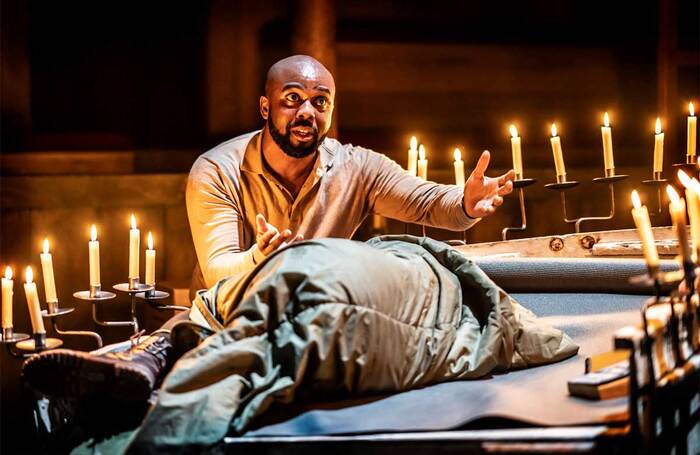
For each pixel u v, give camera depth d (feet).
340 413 9.48
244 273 10.98
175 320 11.76
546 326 11.71
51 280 12.43
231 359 9.50
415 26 27.61
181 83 26.58
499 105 28.02
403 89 27.58
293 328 9.72
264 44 26.71
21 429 23.08
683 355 9.88
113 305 24.36
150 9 26.21
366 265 10.15
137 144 26.32
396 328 10.18
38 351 11.32
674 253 14.93
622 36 28.30
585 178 27.32
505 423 8.85
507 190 13.50
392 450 8.82
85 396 10.26
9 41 24.99
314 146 13.82
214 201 13.65
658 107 25.27
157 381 10.79
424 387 10.48
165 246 25.21
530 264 13.57
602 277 13.38
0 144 24.91
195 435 9.09
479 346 10.90
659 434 9.02
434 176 27.25
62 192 24.39
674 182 24.20
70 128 25.79
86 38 25.84
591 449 8.36
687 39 25.66
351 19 27.45
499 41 27.84
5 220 24.03
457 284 11.43
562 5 28.19
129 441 9.55
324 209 14.17
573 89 28.30
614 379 9.52
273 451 9.04
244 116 26.78
